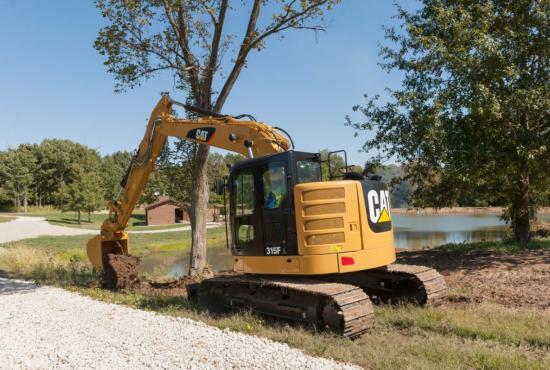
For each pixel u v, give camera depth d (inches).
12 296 430.3
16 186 3292.3
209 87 529.0
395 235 1314.0
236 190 328.5
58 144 3772.1
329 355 229.8
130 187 470.3
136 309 359.9
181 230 1988.2
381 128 531.8
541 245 566.3
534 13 507.8
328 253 281.3
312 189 284.8
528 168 527.2
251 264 314.2
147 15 506.0
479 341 239.9
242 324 290.2
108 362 234.4
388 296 348.5
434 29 538.6
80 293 439.2
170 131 414.0
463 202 631.2
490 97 466.3
